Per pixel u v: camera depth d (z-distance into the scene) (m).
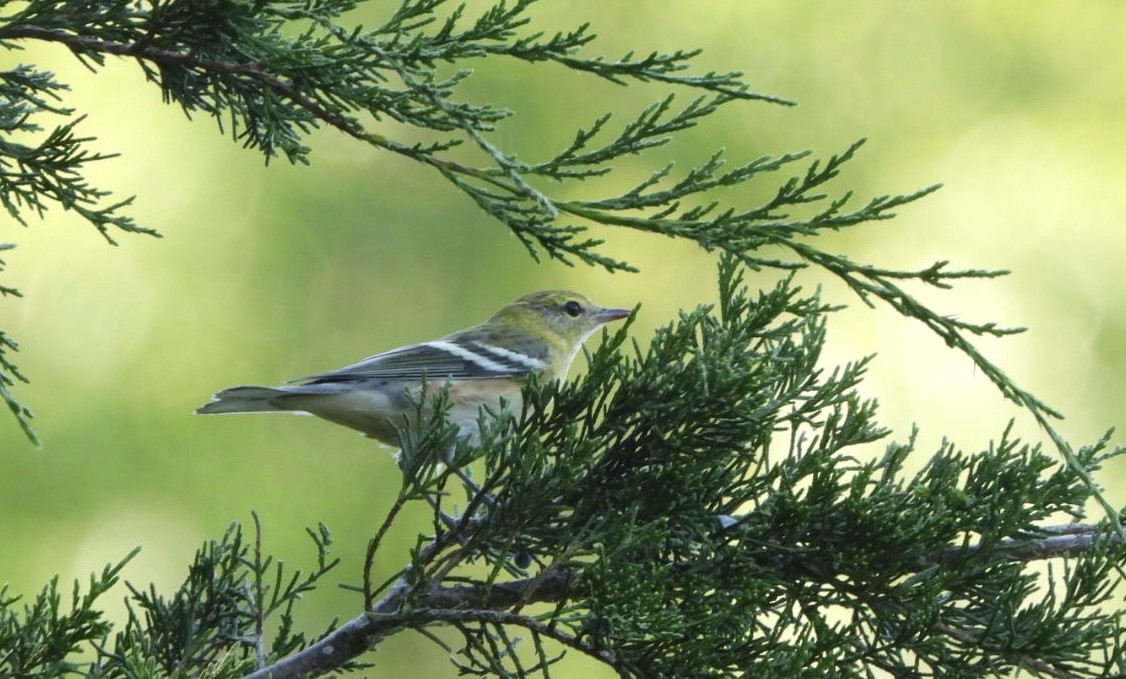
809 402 5.88
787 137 17.28
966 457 5.95
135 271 15.13
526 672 5.11
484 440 5.28
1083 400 16.25
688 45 17.30
